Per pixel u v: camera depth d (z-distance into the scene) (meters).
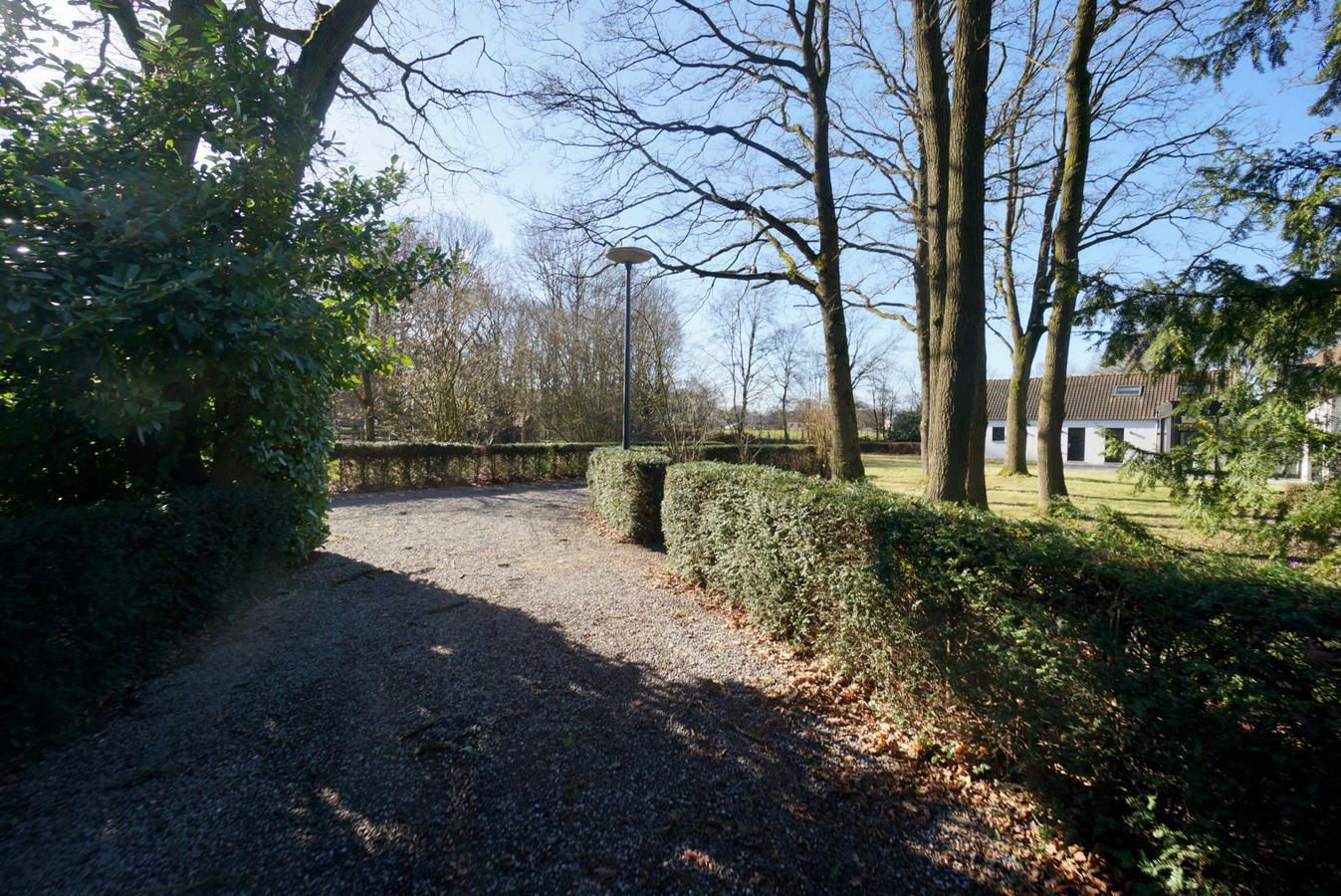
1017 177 14.38
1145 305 4.68
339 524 9.84
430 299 20.53
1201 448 5.07
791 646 4.50
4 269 2.94
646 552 8.11
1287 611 1.86
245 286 4.03
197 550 4.02
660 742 3.22
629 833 2.50
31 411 3.65
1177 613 2.04
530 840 2.43
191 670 3.92
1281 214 4.66
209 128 4.53
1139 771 2.16
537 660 4.25
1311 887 1.75
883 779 2.94
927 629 3.06
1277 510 4.59
